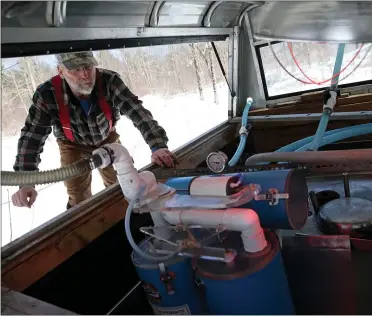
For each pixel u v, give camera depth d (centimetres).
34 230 116
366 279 101
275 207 92
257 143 239
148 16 142
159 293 93
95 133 184
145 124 174
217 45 234
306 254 108
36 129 169
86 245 122
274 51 231
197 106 372
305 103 235
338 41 133
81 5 112
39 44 111
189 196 95
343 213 121
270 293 82
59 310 80
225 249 85
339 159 134
